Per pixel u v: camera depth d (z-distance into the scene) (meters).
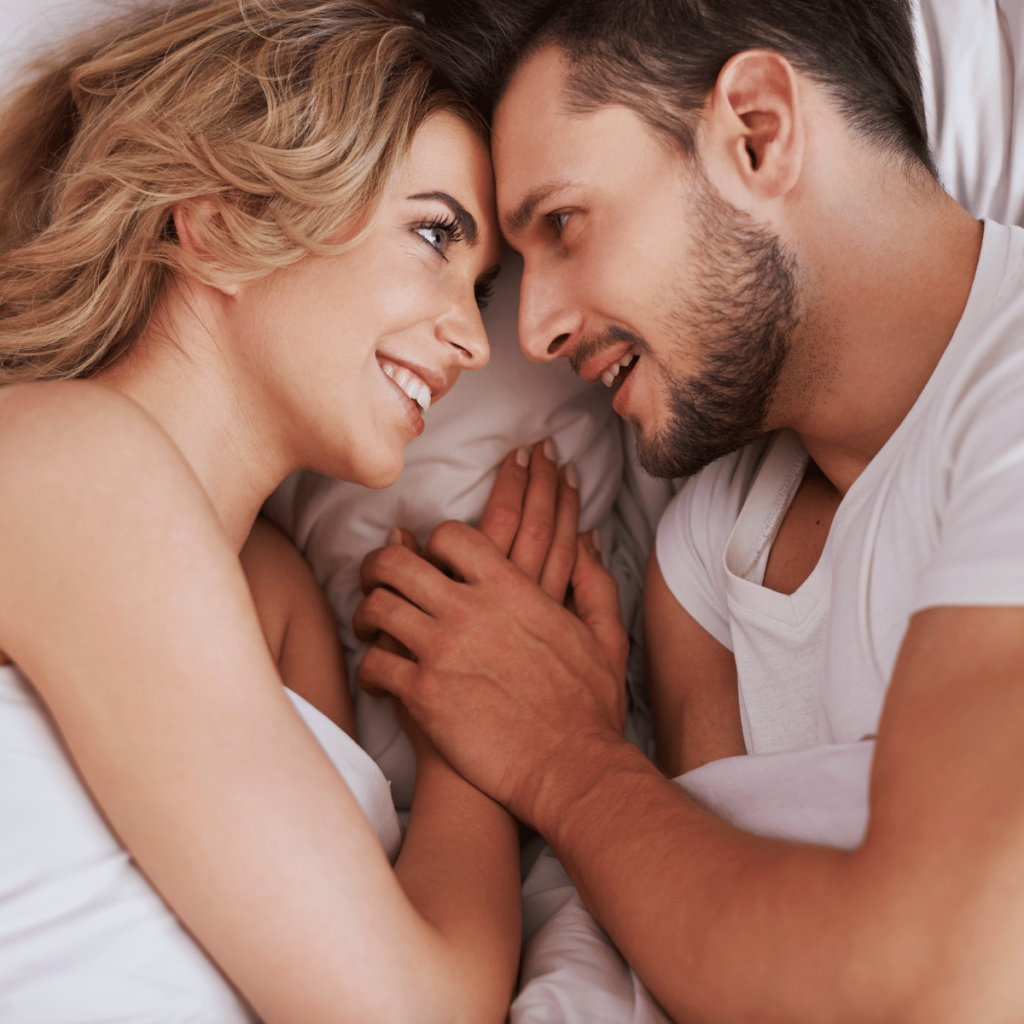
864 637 0.71
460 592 0.95
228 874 0.57
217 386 0.83
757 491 0.97
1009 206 1.09
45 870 0.61
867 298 0.81
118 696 0.58
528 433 1.10
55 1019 0.59
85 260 0.83
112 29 1.00
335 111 0.82
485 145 0.90
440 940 0.66
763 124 0.80
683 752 0.99
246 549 1.05
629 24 0.80
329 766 0.63
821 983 0.50
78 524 0.59
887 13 0.83
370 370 0.85
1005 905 0.45
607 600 1.04
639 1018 0.65
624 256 0.83
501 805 0.85
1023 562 0.51
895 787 0.50
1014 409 0.61
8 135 0.98
